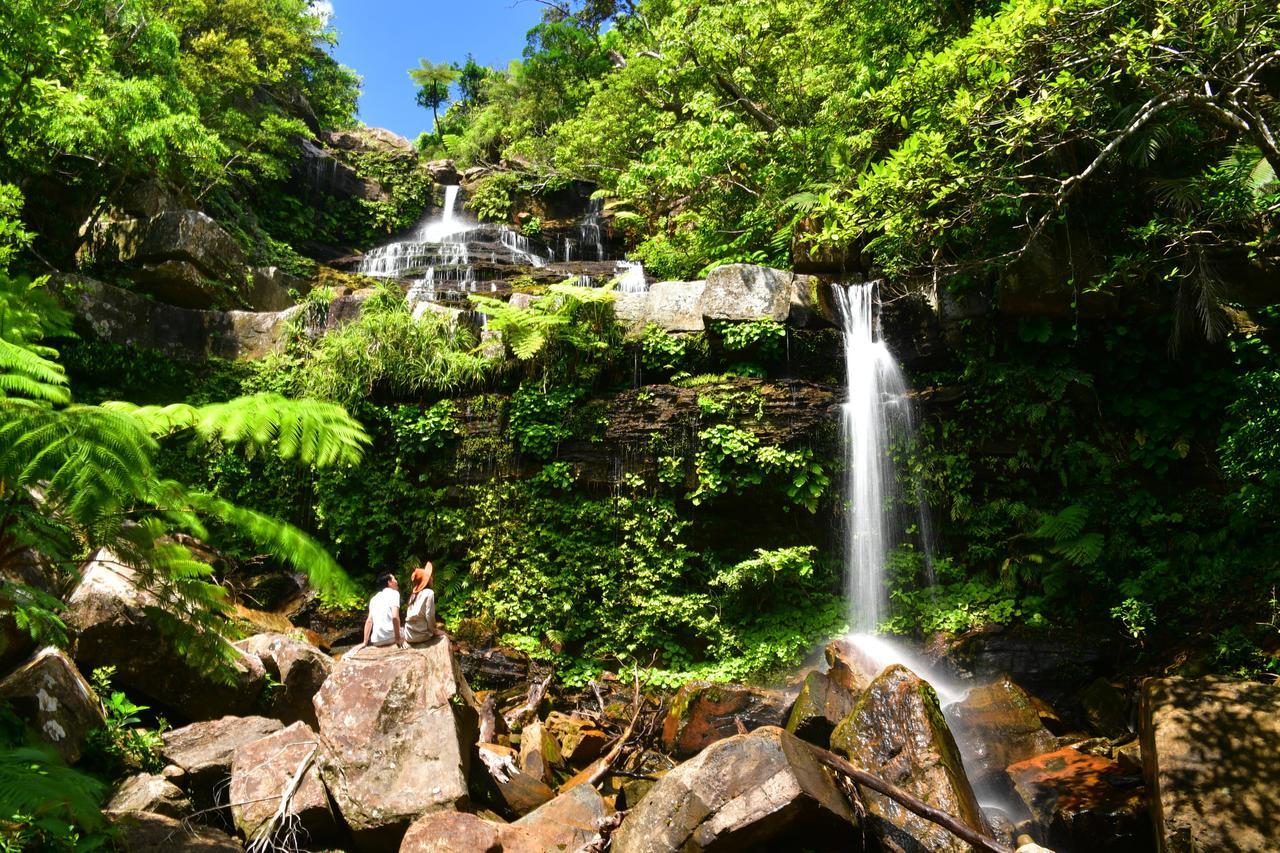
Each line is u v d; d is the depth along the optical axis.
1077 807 6.53
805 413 11.67
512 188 27.09
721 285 12.26
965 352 11.87
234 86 21.03
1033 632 10.33
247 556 12.34
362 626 11.53
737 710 8.66
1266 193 10.15
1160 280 11.23
